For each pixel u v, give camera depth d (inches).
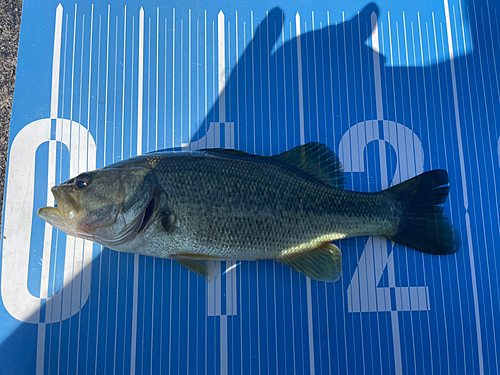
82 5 10.2
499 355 9.6
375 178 10.1
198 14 10.4
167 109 10.1
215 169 8.6
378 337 9.6
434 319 9.7
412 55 10.5
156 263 9.6
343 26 10.5
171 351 9.3
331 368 9.4
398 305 9.7
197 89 10.2
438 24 10.6
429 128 10.3
